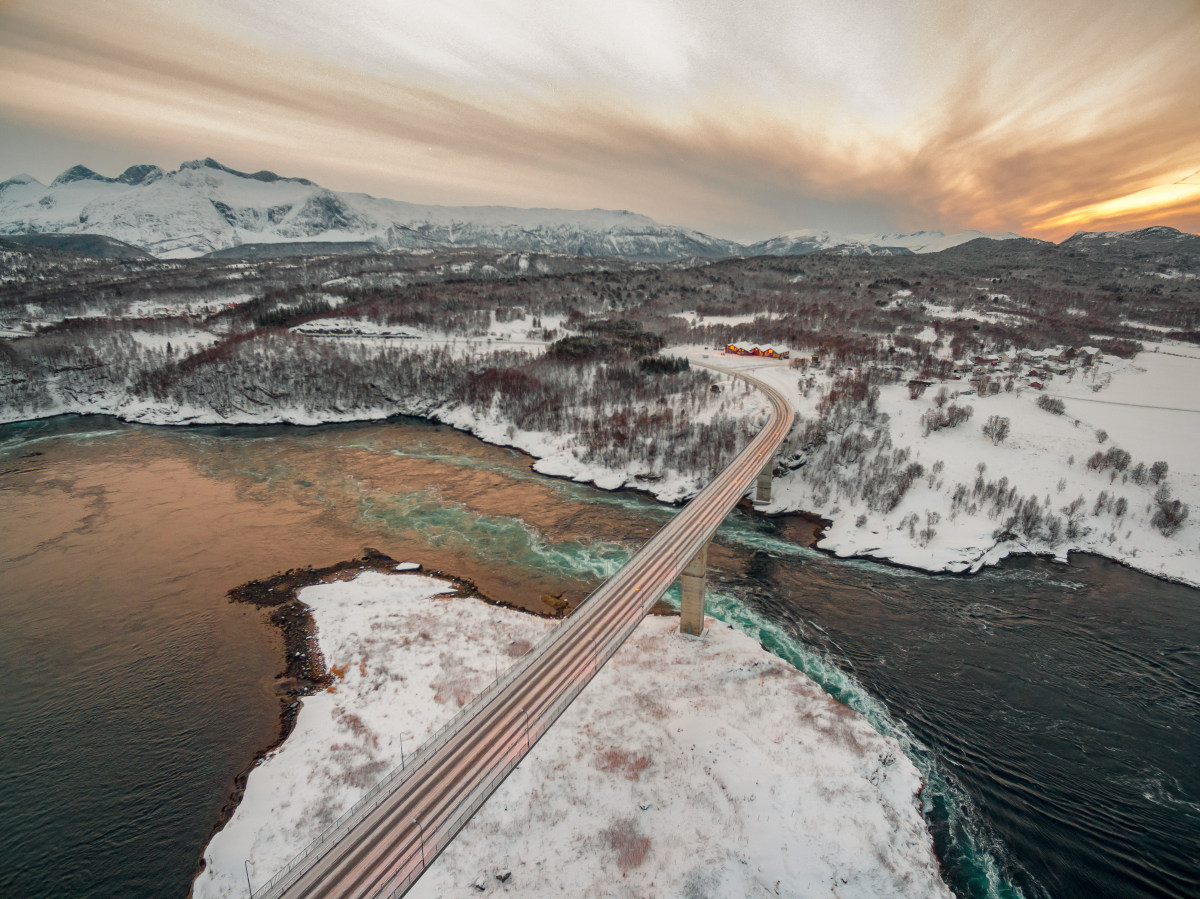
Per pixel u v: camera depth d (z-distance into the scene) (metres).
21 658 61.00
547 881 38.50
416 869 28.56
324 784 44.81
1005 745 51.59
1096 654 64.69
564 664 43.94
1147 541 89.38
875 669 61.56
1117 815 45.03
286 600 71.31
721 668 59.06
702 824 42.62
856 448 114.06
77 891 38.34
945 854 41.69
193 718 52.69
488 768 34.47
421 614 67.88
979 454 112.19
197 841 41.50
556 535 91.88
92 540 87.62
